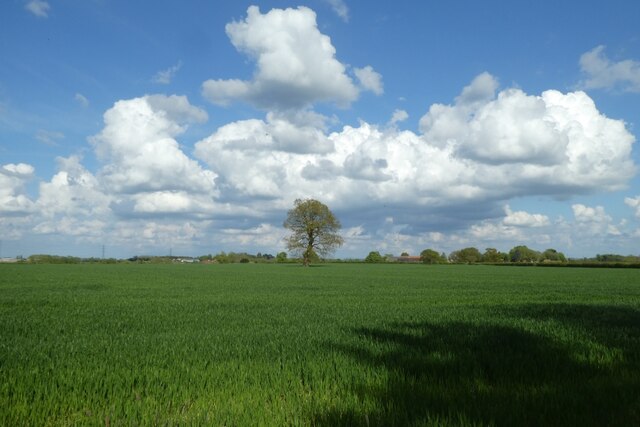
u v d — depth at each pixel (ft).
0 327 47.96
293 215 349.00
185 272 246.27
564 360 28.48
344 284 146.51
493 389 22.22
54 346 35.19
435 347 33.01
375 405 19.85
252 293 106.42
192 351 32.76
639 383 23.20
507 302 81.15
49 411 20.03
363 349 32.60
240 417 18.57
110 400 21.22
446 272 264.72
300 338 38.27
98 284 139.03
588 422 17.47
